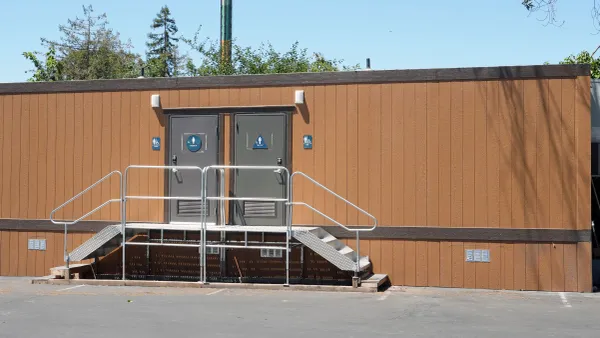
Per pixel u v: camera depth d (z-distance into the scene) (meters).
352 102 12.58
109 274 13.62
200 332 8.20
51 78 34.94
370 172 12.48
